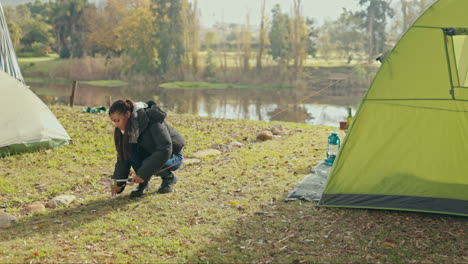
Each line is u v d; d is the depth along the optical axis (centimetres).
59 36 8094
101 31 7075
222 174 668
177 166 562
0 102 798
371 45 6028
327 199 518
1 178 650
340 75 5484
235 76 6003
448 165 498
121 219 481
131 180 511
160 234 441
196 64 6203
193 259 386
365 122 510
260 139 980
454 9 486
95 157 793
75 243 420
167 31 6284
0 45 1071
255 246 411
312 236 432
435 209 490
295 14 6038
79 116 1239
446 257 384
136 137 495
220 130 1105
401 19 5625
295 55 5994
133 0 7106
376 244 412
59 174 680
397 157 508
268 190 584
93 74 6397
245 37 6131
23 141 804
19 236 439
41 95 3866
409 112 501
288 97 4328
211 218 484
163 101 3838
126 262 381
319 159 760
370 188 513
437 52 491
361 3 6319
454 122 494
